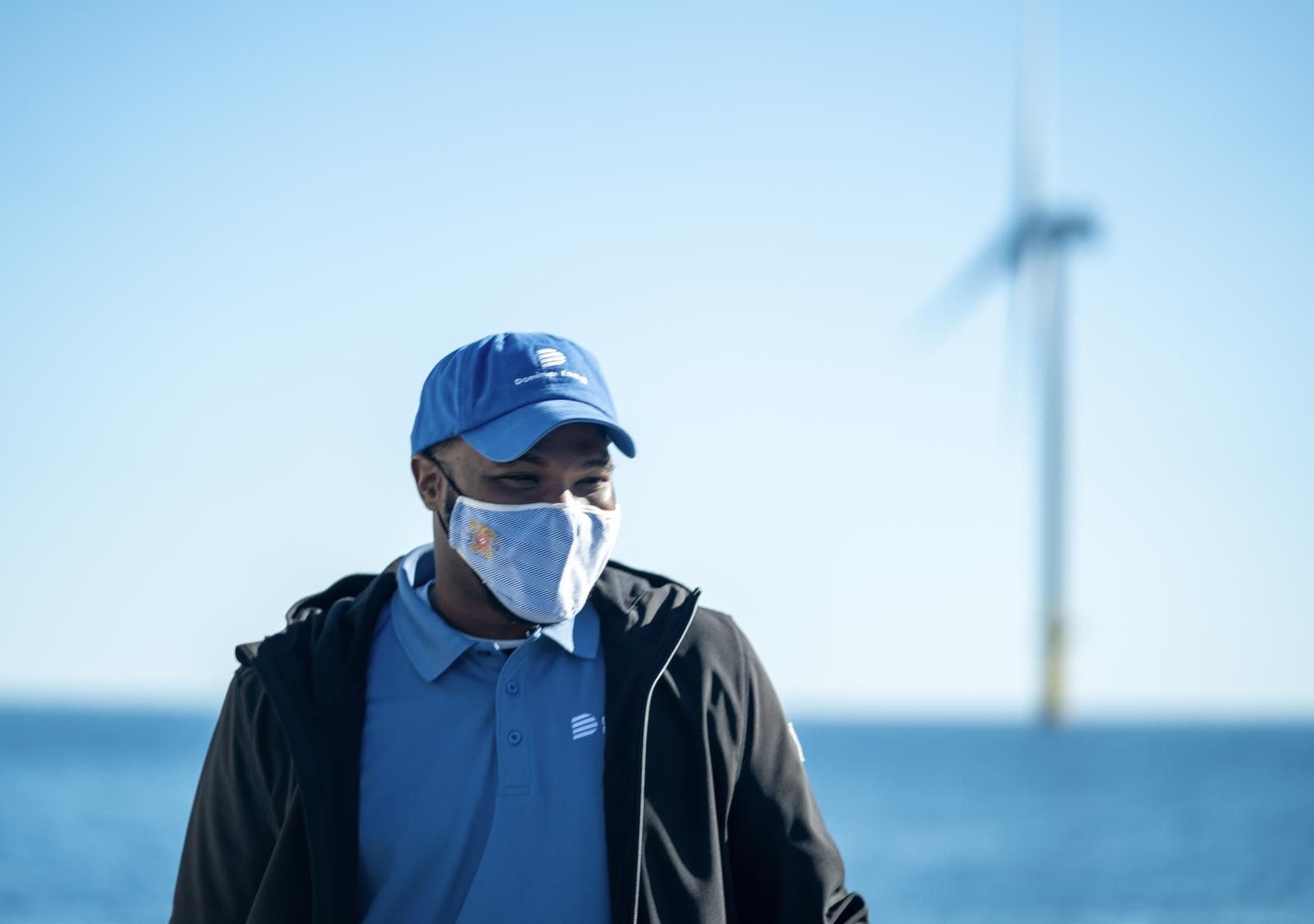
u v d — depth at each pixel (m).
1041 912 31.83
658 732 2.84
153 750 103.81
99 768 79.75
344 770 2.78
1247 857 42.91
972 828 54.41
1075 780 88.75
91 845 38.38
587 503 2.96
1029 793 75.12
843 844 47.72
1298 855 43.31
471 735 2.81
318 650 2.88
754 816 2.89
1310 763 109.75
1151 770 101.88
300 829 2.77
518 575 2.84
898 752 141.75
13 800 55.25
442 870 2.74
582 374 2.97
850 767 108.94
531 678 2.86
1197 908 32.25
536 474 2.89
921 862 42.19
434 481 3.00
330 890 2.70
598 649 2.94
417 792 2.77
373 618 2.98
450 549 2.93
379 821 2.76
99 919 26.52
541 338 3.00
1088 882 37.25
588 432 2.93
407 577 3.04
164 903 28.70
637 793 2.72
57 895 29.61
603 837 2.75
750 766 2.93
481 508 2.87
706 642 2.96
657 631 2.92
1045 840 48.84
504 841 2.72
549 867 2.72
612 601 2.99
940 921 30.38
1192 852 44.75
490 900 2.70
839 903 2.92
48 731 148.50
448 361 3.01
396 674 2.88
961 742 169.38
